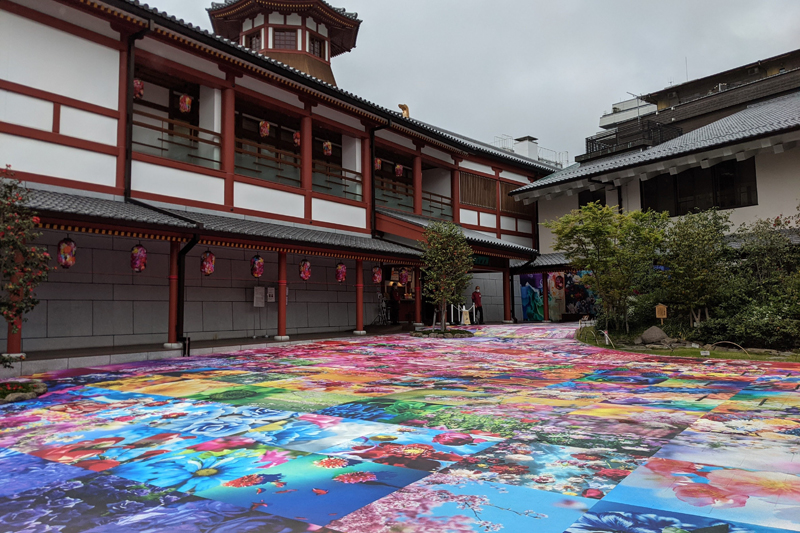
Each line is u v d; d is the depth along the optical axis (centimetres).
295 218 1998
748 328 1417
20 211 970
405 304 2505
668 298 1645
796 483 434
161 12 1473
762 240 1611
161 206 1585
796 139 1933
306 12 2731
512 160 3067
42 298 1387
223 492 434
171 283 1450
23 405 805
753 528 351
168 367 1218
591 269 1780
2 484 461
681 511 380
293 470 486
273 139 2183
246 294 1895
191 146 1692
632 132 2964
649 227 1752
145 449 562
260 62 1773
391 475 469
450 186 2811
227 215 1766
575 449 539
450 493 423
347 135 2328
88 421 696
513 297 3189
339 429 636
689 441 562
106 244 1520
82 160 1402
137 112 1537
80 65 1410
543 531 352
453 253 2064
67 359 1200
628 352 1475
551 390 896
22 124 1298
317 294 2180
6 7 1282
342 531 356
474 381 1002
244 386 955
